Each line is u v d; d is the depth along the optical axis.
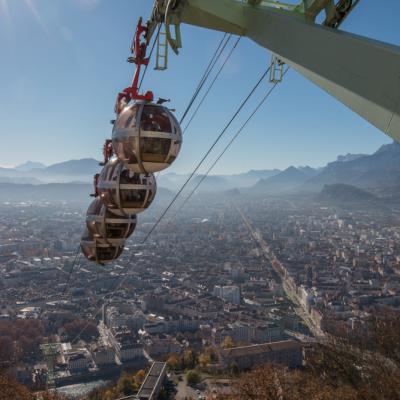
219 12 10.26
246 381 41.59
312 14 9.30
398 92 6.13
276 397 39.66
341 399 37.72
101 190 14.79
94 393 98.69
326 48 7.55
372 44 6.57
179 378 97.56
